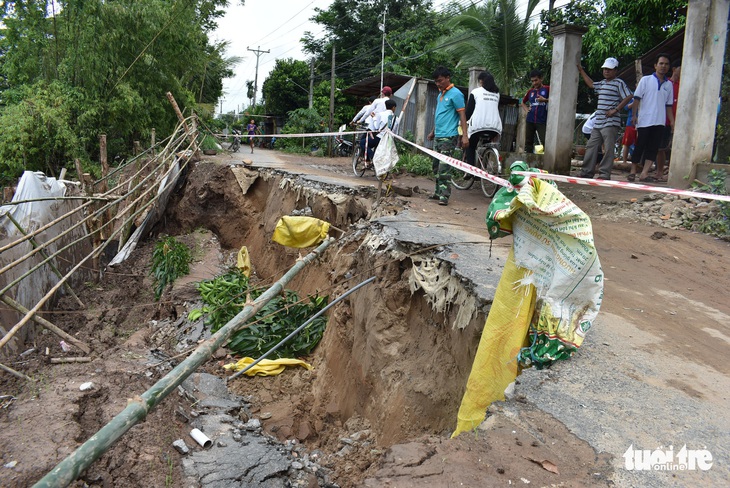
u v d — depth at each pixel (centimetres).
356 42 3089
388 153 782
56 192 889
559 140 1052
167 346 778
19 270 722
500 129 880
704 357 364
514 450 256
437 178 827
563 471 242
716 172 752
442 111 811
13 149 1327
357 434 540
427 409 468
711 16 783
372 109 1114
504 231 342
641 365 347
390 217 704
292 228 786
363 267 647
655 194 798
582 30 1026
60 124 1372
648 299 479
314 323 795
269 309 825
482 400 335
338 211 867
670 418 284
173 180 1312
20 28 1545
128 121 1598
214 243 1297
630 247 630
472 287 433
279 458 465
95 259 1016
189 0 1723
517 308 335
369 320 585
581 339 339
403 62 2264
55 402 491
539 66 1773
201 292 915
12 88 1634
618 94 922
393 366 536
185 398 567
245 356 781
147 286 1009
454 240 575
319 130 2633
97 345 727
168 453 437
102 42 1514
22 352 673
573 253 317
